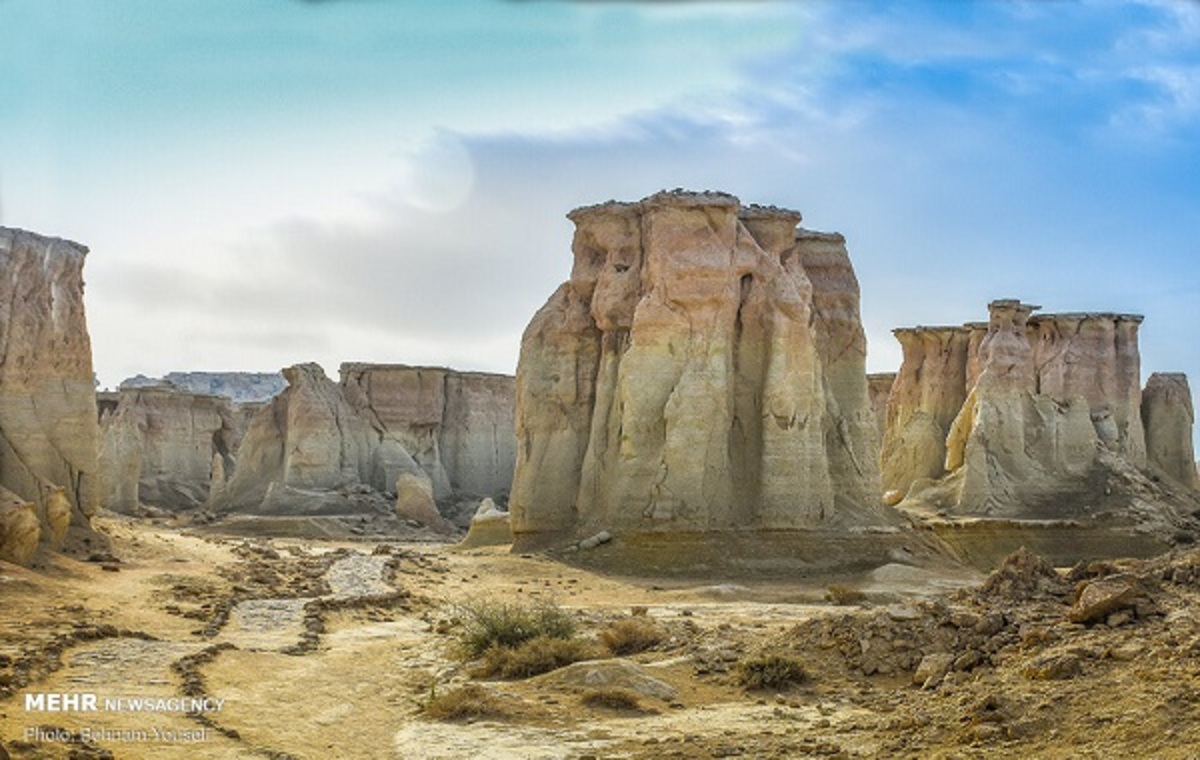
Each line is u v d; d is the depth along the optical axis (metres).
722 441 50.47
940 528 60.81
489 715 20.86
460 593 40.38
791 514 50.25
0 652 23.09
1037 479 67.69
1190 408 77.31
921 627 23.70
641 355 50.88
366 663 26.52
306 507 74.88
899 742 17.95
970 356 74.44
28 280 40.53
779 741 18.75
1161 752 15.68
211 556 43.38
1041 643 21.53
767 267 52.59
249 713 21.08
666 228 51.94
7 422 39.03
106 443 75.50
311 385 80.88
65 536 39.19
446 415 90.75
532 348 55.62
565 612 33.06
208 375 165.00
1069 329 71.00
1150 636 20.33
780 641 25.03
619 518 49.81
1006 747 17.02
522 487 54.34
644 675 22.92
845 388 56.56
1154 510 65.56
